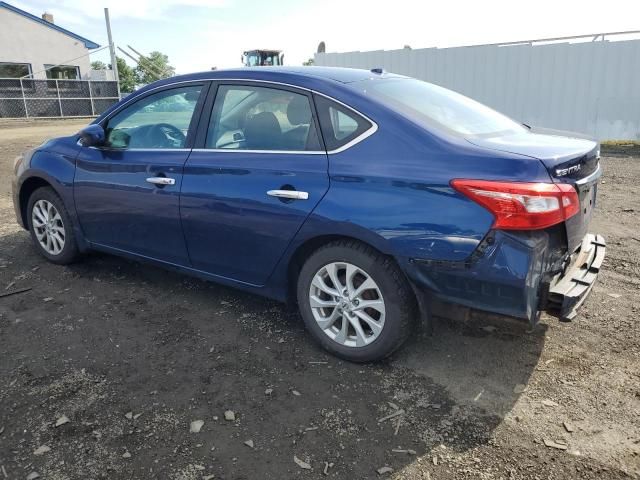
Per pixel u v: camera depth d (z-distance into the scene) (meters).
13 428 2.56
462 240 2.58
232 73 3.56
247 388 2.90
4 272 4.51
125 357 3.20
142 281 4.36
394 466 2.34
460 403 2.77
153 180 3.71
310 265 3.17
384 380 2.98
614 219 5.98
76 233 4.41
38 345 3.32
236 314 3.78
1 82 24.56
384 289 2.91
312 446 2.46
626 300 3.92
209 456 2.39
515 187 2.47
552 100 11.76
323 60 14.62
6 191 7.94
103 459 2.37
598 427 2.57
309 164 3.05
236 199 3.29
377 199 2.79
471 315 2.76
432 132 2.82
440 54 12.78
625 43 10.77
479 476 2.28
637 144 11.16
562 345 3.32
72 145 4.39
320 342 3.26
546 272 2.66
